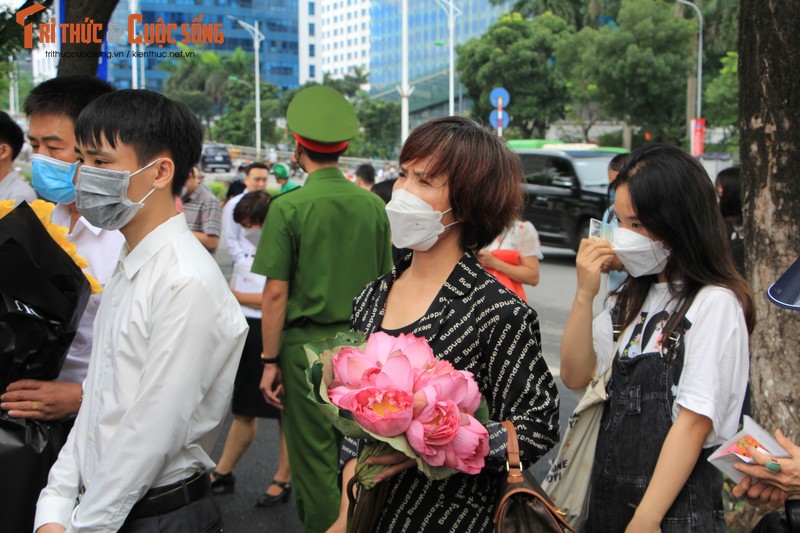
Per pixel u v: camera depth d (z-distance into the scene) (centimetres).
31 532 211
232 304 192
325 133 322
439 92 5531
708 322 187
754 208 291
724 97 2428
